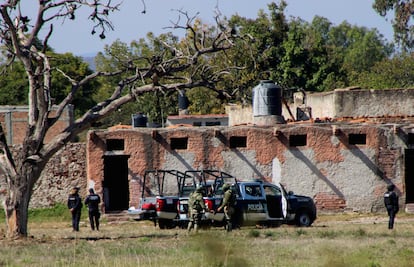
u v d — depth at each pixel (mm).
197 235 69375
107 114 87438
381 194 126625
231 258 56594
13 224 85500
